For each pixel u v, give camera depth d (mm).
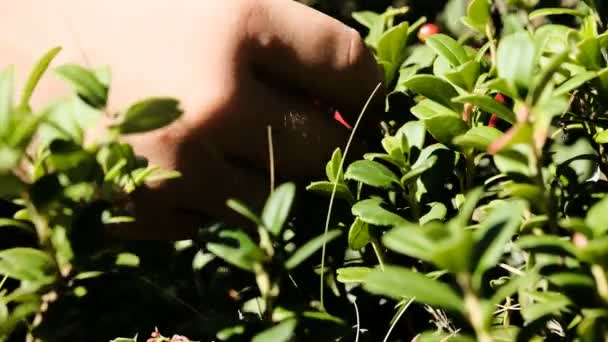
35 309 261
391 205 329
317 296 378
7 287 380
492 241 214
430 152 343
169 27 385
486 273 333
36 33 414
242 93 371
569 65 330
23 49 415
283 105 383
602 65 349
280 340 224
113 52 395
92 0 408
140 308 372
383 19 481
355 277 305
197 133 370
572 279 222
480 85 350
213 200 379
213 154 374
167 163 372
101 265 272
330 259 382
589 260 218
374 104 404
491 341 206
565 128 387
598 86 323
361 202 324
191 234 392
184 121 369
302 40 386
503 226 215
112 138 248
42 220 256
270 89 384
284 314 269
